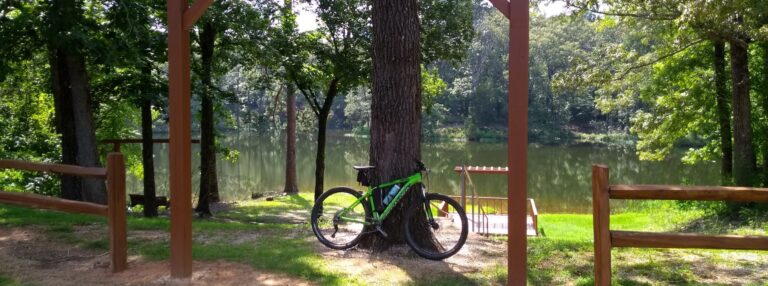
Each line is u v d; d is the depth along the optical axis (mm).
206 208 14062
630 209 15695
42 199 5094
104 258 5250
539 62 54469
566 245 5895
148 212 11727
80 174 4797
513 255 3750
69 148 10484
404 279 4547
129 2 9328
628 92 16672
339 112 70062
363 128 60219
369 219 5422
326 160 36531
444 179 26906
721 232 9859
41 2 8836
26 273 4789
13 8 9344
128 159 19250
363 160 36156
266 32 13727
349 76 14594
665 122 15508
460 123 58344
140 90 11195
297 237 6289
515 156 3703
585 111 58531
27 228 6730
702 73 14938
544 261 5223
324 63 15078
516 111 3684
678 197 3270
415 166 5438
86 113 10258
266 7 13352
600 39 49312
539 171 31672
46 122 16500
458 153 40719
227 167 33188
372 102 5531
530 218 12961
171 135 4402
